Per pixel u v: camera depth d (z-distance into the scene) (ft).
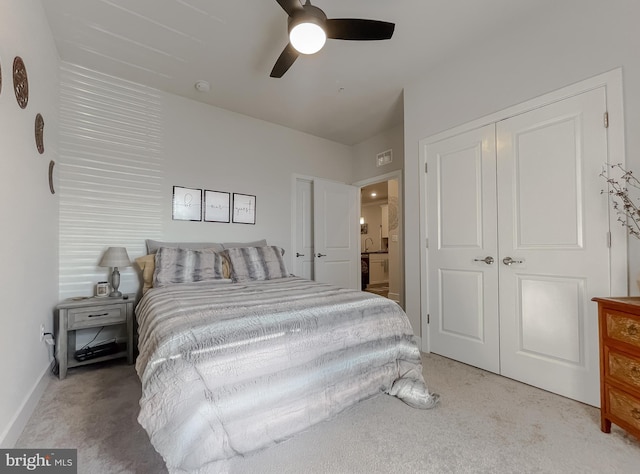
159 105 9.98
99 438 4.84
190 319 4.56
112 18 6.84
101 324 7.83
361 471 4.12
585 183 6.00
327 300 5.89
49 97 7.18
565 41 6.28
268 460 4.32
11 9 4.76
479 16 6.83
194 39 7.58
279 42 7.71
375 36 5.94
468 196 8.08
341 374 5.24
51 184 7.30
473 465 4.25
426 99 9.14
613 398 4.86
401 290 12.55
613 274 5.63
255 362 4.33
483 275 7.74
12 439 4.62
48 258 7.10
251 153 12.12
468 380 7.08
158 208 9.89
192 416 3.62
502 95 7.34
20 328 5.14
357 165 15.23
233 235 11.53
